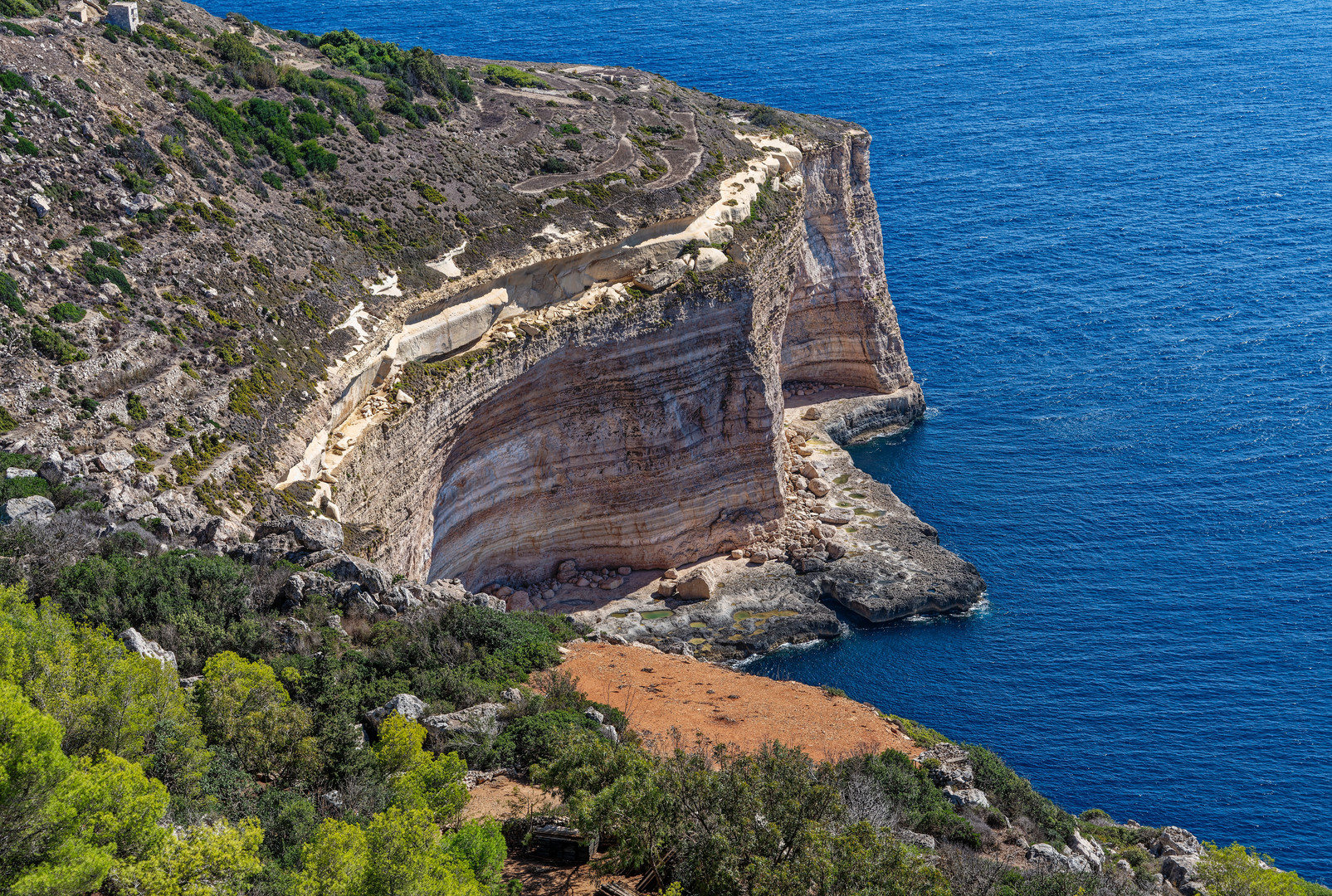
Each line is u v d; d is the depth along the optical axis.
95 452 44.91
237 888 22.69
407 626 40.44
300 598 39.00
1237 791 57.84
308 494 51.03
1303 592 72.38
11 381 45.06
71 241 53.16
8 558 35.28
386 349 61.25
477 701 36.28
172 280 54.91
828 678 67.94
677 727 39.84
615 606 73.81
